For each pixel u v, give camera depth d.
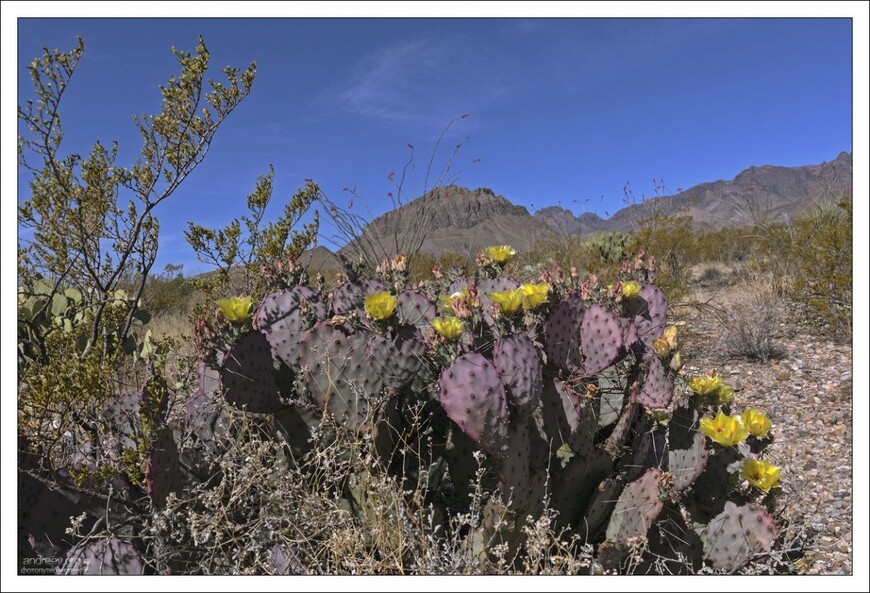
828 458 3.16
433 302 2.74
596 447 2.06
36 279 3.28
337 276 3.04
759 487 1.95
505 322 1.87
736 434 1.92
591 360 2.16
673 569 1.99
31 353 2.92
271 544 1.98
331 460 1.97
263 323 2.51
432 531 1.99
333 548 1.83
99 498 2.00
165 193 3.21
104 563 1.77
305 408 2.17
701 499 2.05
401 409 2.29
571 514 2.06
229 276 4.38
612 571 1.86
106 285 3.09
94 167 2.93
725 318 5.90
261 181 4.32
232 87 3.30
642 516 1.89
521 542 1.91
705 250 9.55
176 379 3.14
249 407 2.16
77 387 2.14
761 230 8.93
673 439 2.08
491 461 2.01
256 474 1.94
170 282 8.09
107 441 2.25
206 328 2.19
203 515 1.84
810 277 5.92
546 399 1.98
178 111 3.21
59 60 2.75
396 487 1.99
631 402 2.09
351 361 2.08
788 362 4.77
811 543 2.34
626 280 3.46
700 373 4.62
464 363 1.74
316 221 4.50
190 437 2.27
